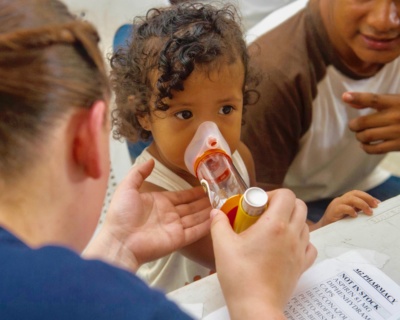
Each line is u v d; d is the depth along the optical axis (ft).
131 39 2.98
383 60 3.33
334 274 2.09
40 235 1.31
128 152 3.76
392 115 3.37
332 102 3.62
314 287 2.02
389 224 2.41
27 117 1.20
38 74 1.22
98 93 1.40
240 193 2.36
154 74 2.63
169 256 3.25
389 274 2.10
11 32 1.21
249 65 3.07
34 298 1.08
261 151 3.49
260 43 3.56
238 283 1.73
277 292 1.73
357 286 2.02
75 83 1.30
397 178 4.39
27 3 1.30
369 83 3.74
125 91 2.80
